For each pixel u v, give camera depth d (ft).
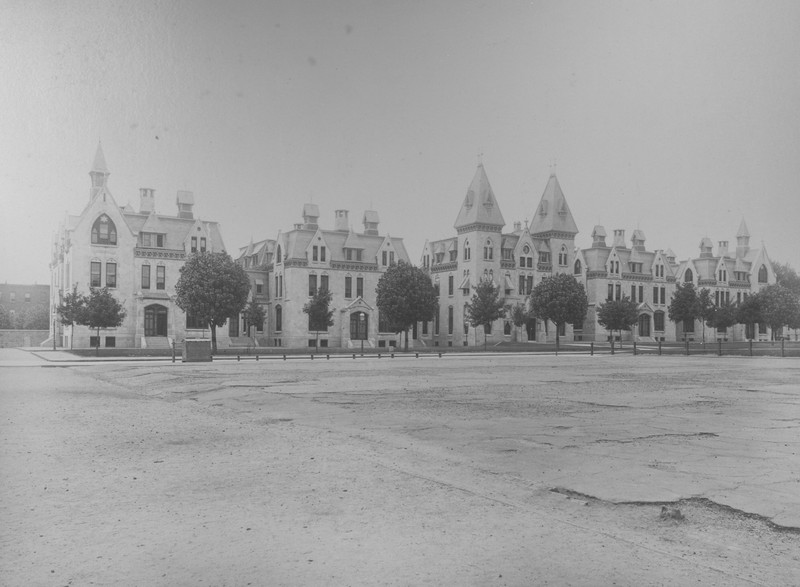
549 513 28.07
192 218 255.50
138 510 28.55
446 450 41.81
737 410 61.98
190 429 50.93
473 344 284.00
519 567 22.08
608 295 322.55
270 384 90.94
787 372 119.75
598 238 333.42
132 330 230.48
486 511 28.25
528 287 305.12
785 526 26.37
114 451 41.70
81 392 80.53
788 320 263.08
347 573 21.66
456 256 303.89
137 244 234.17
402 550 23.65
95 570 22.00
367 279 271.49
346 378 102.42
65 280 234.99
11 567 22.26
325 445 43.70
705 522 26.91
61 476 34.83
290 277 255.70
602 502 29.78
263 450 41.98
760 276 356.79
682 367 136.46
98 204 228.22
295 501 29.84
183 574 21.66
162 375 107.65
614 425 52.34
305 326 256.73
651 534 25.43
